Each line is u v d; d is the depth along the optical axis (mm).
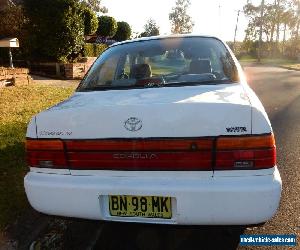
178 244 2596
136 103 2186
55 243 2656
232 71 2795
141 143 2074
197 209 2029
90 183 2164
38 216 3000
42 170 2287
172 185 2045
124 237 2715
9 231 2766
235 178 2021
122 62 3145
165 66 2936
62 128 2207
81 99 2584
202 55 3008
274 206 2018
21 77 10430
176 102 2078
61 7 14906
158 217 2111
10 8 14664
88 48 18844
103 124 2127
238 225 2049
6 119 6039
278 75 19297
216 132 2006
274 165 2055
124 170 2129
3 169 3822
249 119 2000
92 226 2891
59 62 15406
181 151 2035
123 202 2150
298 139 5383
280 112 7566
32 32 14961
